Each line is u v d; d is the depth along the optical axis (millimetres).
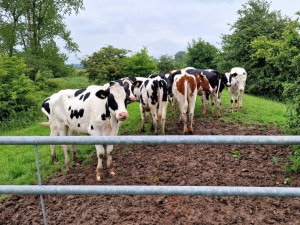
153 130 10500
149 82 9727
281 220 4449
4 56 17500
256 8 26172
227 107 13469
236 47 25625
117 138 2477
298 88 6828
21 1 23172
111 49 25953
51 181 6863
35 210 5359
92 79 26438
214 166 6660
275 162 6711
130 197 5371
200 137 2373
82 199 5531
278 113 12641
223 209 4785
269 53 9133
